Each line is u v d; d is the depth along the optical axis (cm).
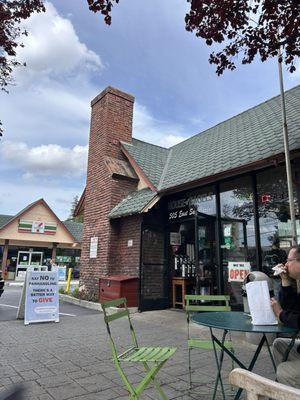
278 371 251
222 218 794
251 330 264
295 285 282
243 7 430
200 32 464
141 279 904
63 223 3181
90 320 761
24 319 735
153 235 951
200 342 388
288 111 879
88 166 1248
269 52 480
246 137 902
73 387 361
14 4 466
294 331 262
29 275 746
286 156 510
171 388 362
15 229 2805
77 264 3172
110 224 1033
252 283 300
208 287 819
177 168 1055
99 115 1252
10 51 497
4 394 121
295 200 636
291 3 421
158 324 713
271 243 674
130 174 1116
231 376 153
